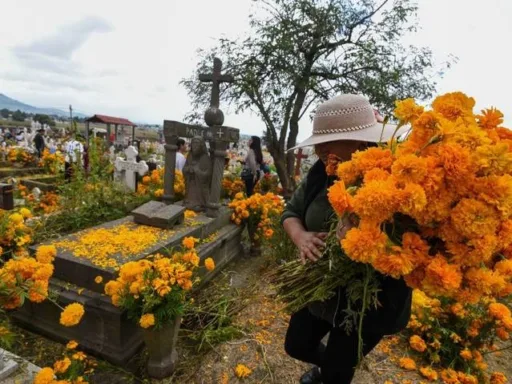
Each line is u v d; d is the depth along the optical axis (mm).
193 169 4227
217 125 4293
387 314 1299
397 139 1172
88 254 2617
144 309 1978
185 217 3951
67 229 4445
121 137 24781
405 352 2383
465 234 913
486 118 1071
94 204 4719
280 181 8305
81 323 2387
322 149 1538
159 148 19188
